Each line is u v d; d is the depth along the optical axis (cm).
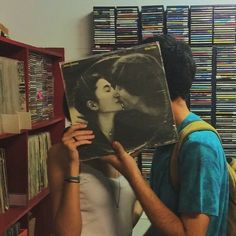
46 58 273
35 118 248
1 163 207
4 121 195
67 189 100
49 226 262
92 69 95
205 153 88
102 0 304
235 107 272
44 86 267
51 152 110
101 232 108
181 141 93
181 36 273
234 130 272
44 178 255
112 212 111
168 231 90
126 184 117
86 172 109
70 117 97
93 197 108
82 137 96
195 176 88
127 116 94
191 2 296
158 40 98
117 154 95
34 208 262
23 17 313
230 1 294
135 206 123
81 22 308
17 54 218
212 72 272
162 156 98
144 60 93
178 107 98
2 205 206
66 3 309
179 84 96
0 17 312
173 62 95
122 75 94
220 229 95
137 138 94
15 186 220
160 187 98
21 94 216
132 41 278
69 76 96
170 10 273
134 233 173
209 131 93
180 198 90
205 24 271
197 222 87
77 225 101
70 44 310
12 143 219
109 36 280
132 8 277
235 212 98
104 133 95
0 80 195
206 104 273
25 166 220
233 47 269
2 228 184
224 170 94
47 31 312
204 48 271
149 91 93
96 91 95
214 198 87
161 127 93
